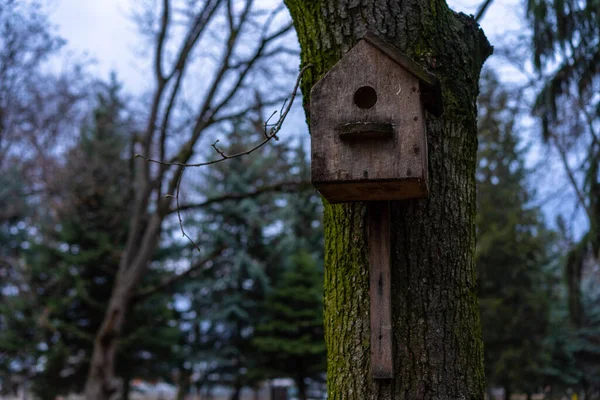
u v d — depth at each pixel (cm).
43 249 1630
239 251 1895
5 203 1656
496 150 1528
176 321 1912
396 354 262
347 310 275
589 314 1948
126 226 1655
